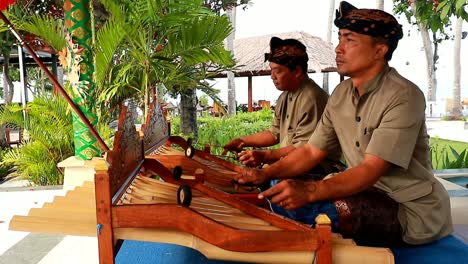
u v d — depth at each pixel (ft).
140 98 16.37
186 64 15.55
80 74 13.48
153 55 14.14
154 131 9.91
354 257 4.83
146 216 4.77
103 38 13.43
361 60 6.26
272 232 4.74
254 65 50.39
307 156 7.59
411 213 6.32
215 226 4.74
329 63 48.75
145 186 6.72
